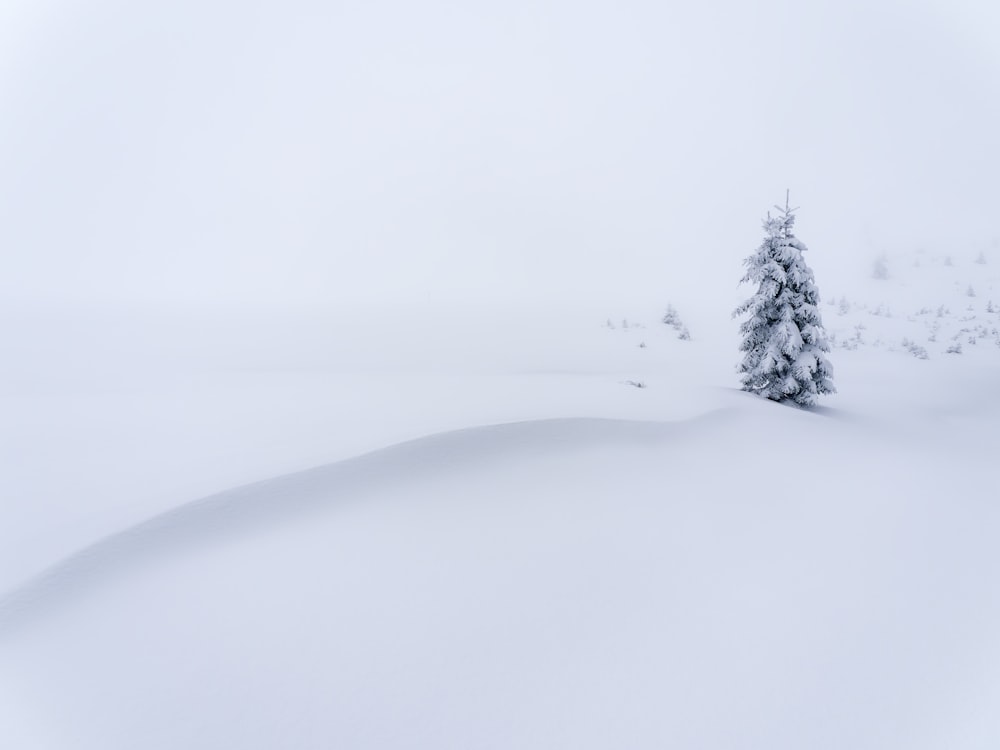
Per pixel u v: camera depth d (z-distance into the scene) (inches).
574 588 250.1
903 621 237.3
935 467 475.8
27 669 191.5
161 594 229.8
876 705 187.6
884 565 288.4
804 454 469.4
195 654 198.1
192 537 268.7
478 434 398.3
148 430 418.0
